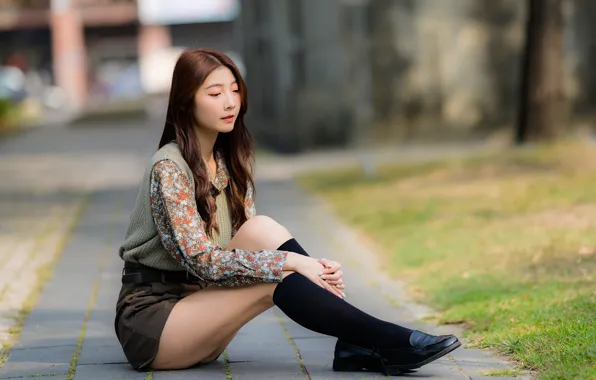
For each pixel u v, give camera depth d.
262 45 24.33
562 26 16.70
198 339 5.12
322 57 20.53
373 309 7.17
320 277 4.98
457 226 10.15
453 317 6.53
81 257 9.59
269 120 23.34
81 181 16.92
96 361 5.71
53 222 12.07
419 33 20.86
